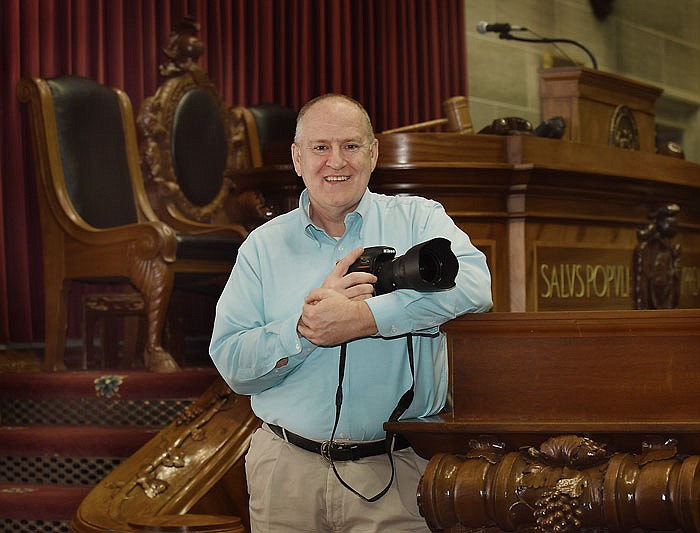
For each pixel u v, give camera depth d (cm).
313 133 237
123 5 612
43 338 568
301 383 242
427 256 218
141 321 555
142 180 543
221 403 390
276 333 232
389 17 797
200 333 635
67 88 508
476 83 873
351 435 240
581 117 511
